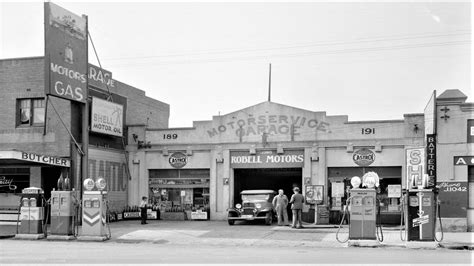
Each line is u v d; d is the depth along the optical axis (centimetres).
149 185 3191
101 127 2909
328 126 2928
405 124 2805
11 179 2847
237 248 1775
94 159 2886
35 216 2161
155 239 2105
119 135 3108
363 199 1875
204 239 2091
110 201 3016
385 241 1948
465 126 2361
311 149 2934
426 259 1404
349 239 1873
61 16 2636
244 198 2767
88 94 2862
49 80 2541
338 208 2881
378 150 2830
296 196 2475
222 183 3056
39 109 2852
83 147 2727
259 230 2398
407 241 1802
